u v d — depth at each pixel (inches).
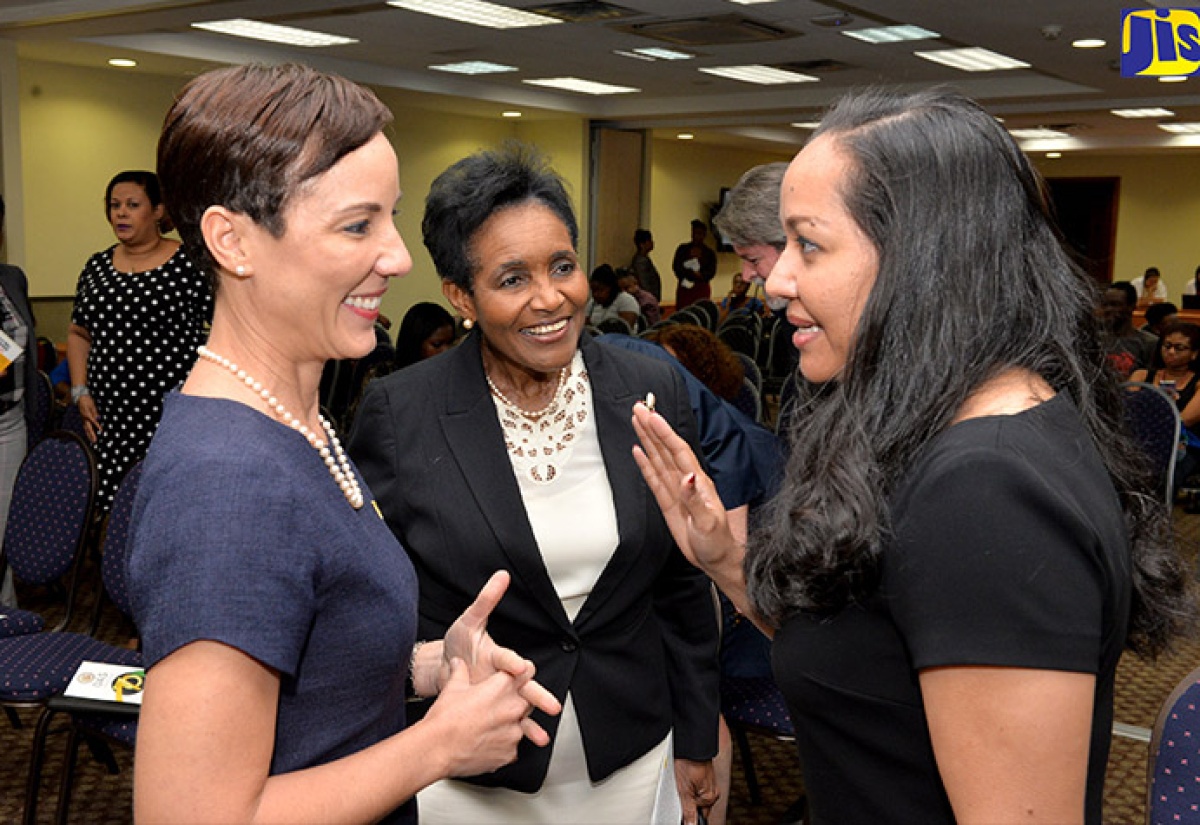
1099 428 35.3
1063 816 30.0
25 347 146.5
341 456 38.6
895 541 32.3
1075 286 34.7
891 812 35.0
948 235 33.3
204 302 144.9
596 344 63.9
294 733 34.7
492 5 288.2
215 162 33.9
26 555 121.8
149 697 31.3
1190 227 679.7
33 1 286.7
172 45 355.6
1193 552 185.6
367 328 36.7
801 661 36.3
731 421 74.0
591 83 447.2
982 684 30.0
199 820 30.7
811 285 35.6
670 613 65.3
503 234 56.0
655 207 652.1
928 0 249.0
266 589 31.7
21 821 107.7
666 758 62.9
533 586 58.3
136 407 143.8
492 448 59.6
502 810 60.2
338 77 35.9
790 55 358.3
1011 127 546.0
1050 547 29.8
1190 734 56.1
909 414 33.0
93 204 407.2
